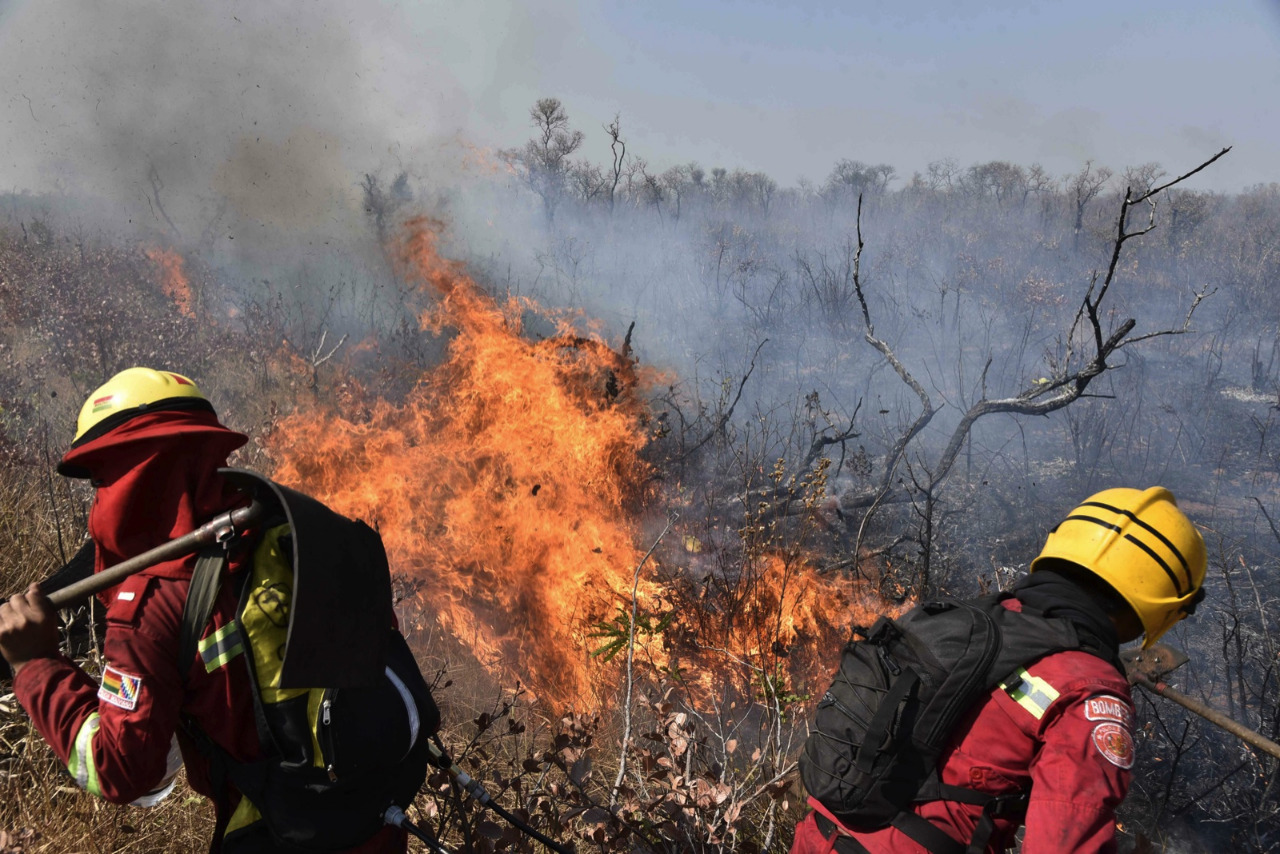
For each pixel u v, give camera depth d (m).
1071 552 1.84
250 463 4.88
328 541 1.56
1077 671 1.64
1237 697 4.04
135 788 1.52
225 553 1.57
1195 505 6.44
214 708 1.59
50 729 1.56
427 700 1.80
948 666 1.70
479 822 2.29
